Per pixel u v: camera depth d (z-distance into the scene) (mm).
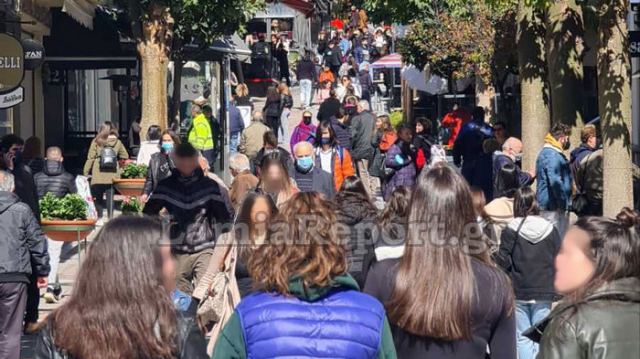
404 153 23969
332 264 6211
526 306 11875
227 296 10234
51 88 36094
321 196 6406
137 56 32531
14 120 29531
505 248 11883
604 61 17250
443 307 6668
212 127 33500
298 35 70250
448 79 41125
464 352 6750
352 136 30578
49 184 19844
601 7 17156
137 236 5879
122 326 5750
